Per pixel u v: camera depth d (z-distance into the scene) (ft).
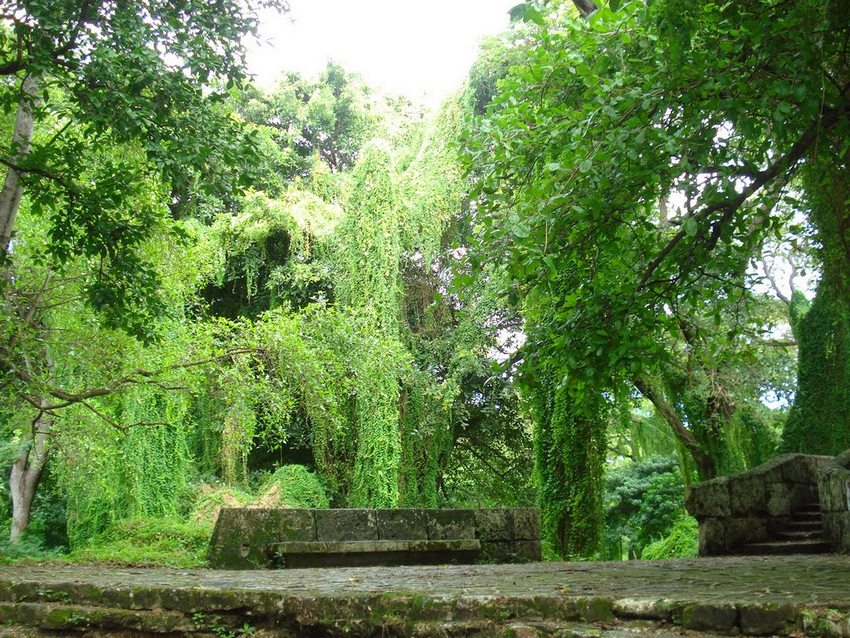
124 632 16.47
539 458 65.31
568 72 29.32
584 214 25.70
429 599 13.48
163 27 31.19
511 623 12.66
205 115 33.04
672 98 23.04
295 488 81.76
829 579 17.95
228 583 19.47
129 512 77.20
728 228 27.55
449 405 81.46
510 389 88.48
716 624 11.23
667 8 21.74
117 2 30.99
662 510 100.22
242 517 32.86
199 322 52.44
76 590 18.02
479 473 103.09
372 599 14.03
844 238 32.35
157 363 50.39
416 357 88.84
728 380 69.56
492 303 82.48
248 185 34.40
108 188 36.45
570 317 28.02
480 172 31.83
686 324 40.16
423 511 37.52
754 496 43.24
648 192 25.61
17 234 50.24
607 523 107.76
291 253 92.43
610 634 11.53
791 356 80.79
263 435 53.67
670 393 74.38
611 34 26.63
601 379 29.48
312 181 100.12
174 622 16.05
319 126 107.65
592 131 24.29
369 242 84.43
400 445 82.69
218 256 85.92
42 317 51.34
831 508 39.81
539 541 40.63
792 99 22.45
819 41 20.29
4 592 19.11
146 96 32.83
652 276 28.96
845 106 22.82
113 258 36.88
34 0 29.14
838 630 10.07
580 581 18.43
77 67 31.24
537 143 27.55
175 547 61.41
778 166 24.08
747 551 41.19
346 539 35.01
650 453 90.17
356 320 55.52
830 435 60.39
